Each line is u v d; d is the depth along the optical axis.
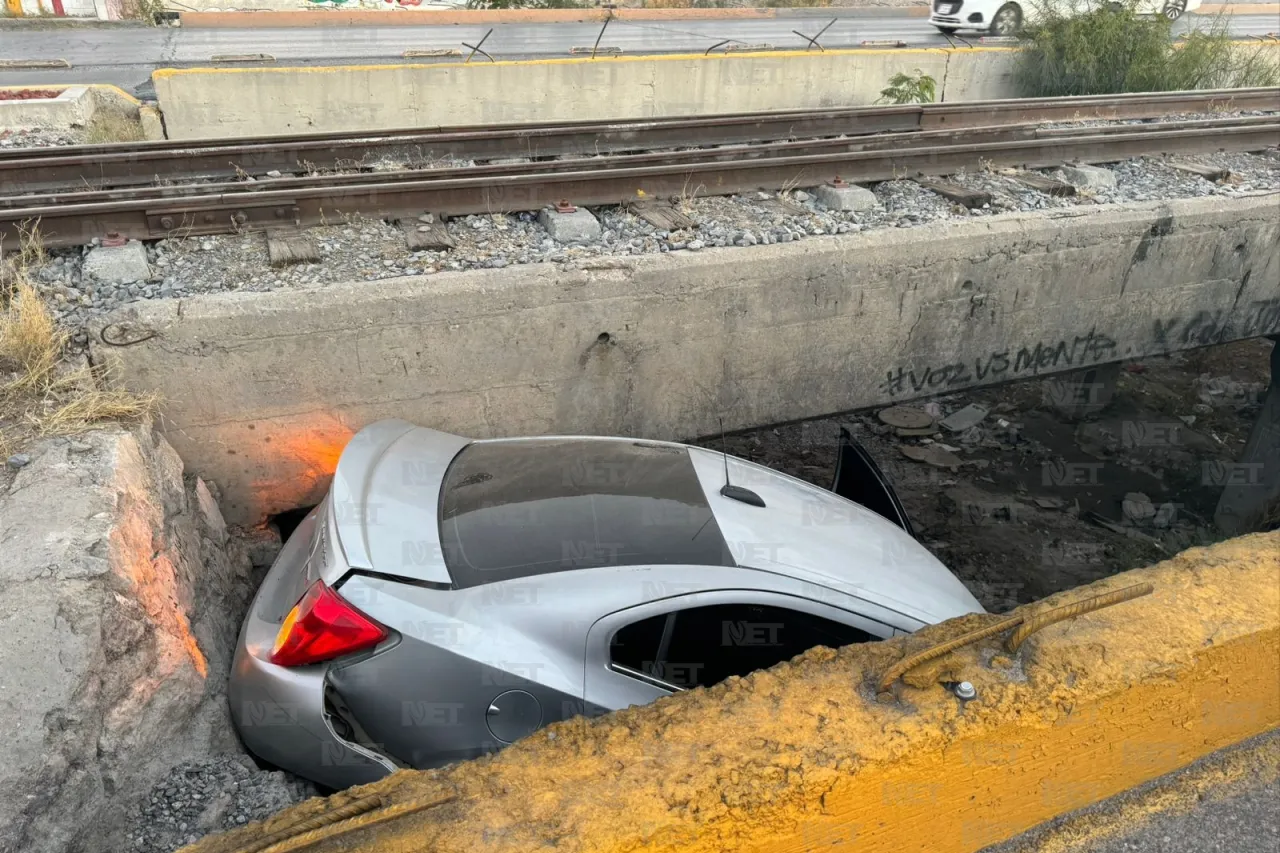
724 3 27.53
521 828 1.80
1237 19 24.75
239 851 1.67
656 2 26.73
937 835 2.22
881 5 29.45
